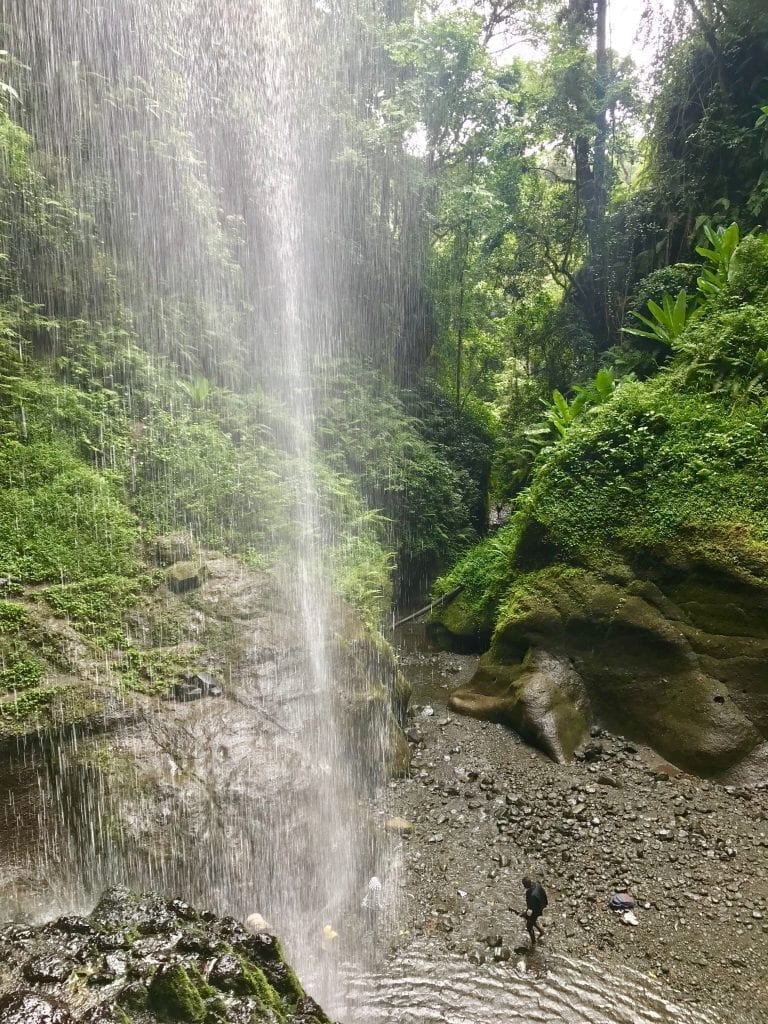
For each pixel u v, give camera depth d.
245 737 3.93
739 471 5.49
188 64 8.49
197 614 4.68
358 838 4.02
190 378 7.39
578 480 6.32
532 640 5.98
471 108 11.89
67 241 6.19
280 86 10.08
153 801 3.32
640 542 5.64
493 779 4.86
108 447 5.57
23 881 2.86
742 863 3.84
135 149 7.25
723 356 6.40
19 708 3.29
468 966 3.10
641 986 2.99
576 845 4.07
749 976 3.04
